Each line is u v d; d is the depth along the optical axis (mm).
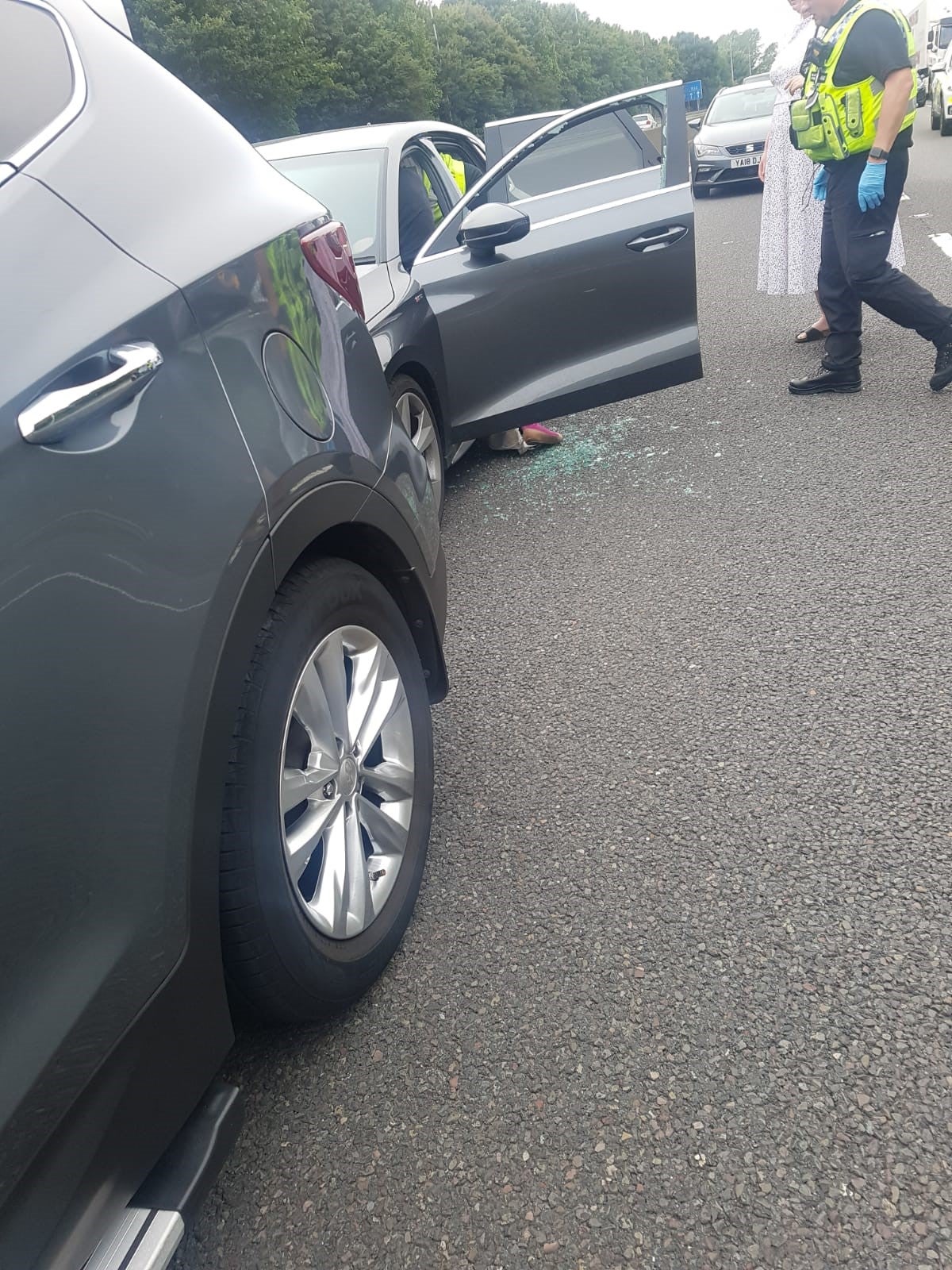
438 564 2389
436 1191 1621
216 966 1450
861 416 4906
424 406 4043
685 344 4641
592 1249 1501
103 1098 1214
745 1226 1498
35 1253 1107
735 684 2900
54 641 1198
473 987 1994
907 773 2414
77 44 1737
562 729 2826
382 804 2102
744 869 2189
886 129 4441
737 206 15195
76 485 1267
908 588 3266
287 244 1938
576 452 5141
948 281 6949
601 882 2217
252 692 1597
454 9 62000
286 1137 1747
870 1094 1663
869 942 1956
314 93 42156
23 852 1136
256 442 1631
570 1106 1724
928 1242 1440
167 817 1345
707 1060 1766
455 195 5156
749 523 3967
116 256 1486
